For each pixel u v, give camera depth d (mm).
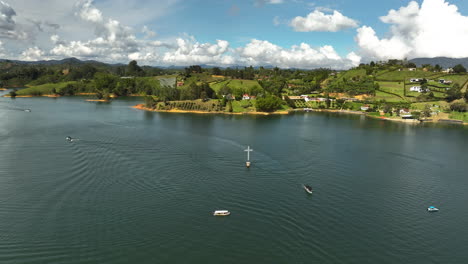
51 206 79125
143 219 74062
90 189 90000
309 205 83500
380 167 118500
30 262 57781
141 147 137250
